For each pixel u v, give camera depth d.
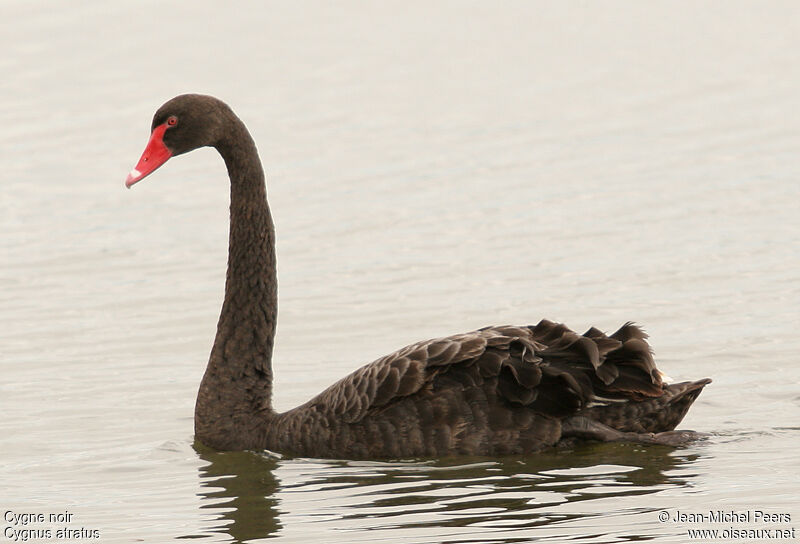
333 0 32.31
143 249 19.77
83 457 12.80
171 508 11.38
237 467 12.36
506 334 12.12
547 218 20.14
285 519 10.94
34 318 17.09
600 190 21.31
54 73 27.61
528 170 22.50
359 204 21.25
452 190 21.70
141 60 28.28
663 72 27.64
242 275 13.07
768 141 23.34
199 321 16.84
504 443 11.94
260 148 23.89
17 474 12.38
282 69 27.91
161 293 17.92
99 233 20.52
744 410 13.32
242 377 13.04
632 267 17.95
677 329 15.79
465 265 18.36
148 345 16.06
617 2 32.53
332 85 27.05
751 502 10.85
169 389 14.70
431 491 11.34
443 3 32.38
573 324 16.09
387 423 12.09
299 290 17.72
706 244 18.72
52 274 18.83
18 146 24.33
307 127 24.89
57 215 21.38
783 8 31.92
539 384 11.80
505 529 10.45
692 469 11.62
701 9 32.06
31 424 13.71
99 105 26.02
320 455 12.38
